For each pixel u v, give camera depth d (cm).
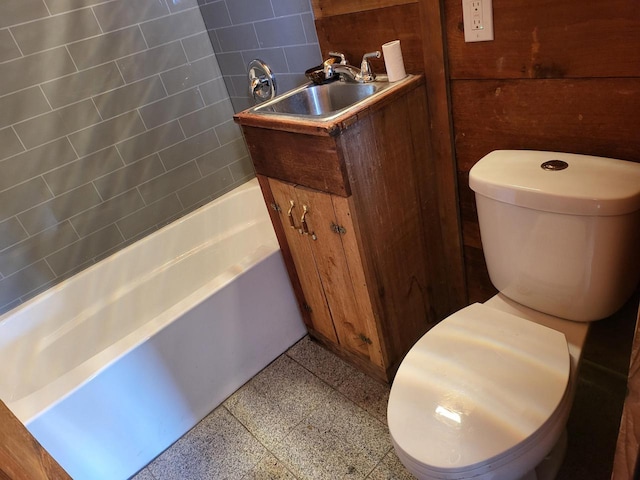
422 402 98
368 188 126
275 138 132
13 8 170
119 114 204
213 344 161
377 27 139
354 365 172
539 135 118
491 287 156
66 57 185
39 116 183
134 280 213
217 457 150
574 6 98
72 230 203
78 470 139
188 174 234
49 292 192
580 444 128
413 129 134
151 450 154
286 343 186
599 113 105
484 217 118
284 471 141
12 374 179
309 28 171
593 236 97
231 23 204
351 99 151
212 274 231
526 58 111
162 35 208
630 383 58
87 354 198
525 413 89
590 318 111
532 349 102
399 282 148
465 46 120
